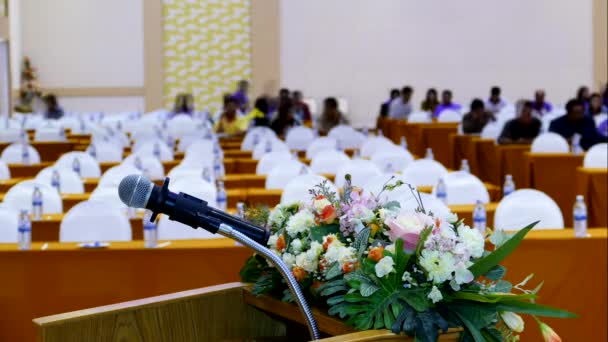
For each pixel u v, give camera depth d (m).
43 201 7.15
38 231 6.61
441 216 2.72
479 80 21.61
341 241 2.78
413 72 21.66
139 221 6.70
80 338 2.67
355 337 2.34
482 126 13.95
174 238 6.11
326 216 2.82
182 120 15.48
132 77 21.44
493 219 6.74
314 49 21.64
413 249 2.49
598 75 21.47
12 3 20.20
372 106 21.75
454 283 2.43
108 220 6.04
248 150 12.23
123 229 6.04
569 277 5.28
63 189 8.34
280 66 21.64
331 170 9.48
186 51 21.48
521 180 11.14
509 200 6.10
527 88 21.59
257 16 21.52
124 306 2.76
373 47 21.66
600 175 8.46
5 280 5.27
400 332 2.38
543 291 5.28
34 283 5.27
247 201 7.79
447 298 2.45
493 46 21.56
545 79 21.58
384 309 2.45
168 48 21.48
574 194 9.89
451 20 21.55
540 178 9.93
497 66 21.59
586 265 5.28
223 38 21.55
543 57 21.56
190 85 21.56
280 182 8.34
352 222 2.74
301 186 7.01
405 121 17.30
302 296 2.44
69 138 14.47
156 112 18.48
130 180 2.33
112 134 14.15
